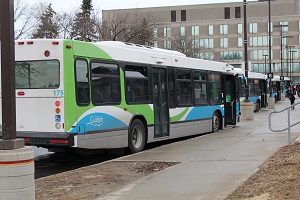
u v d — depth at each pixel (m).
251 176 7.74
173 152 11.55
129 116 11.81
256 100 33.38
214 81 17.38
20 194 5.06
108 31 35.12
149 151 11.91
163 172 8.62
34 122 10.01
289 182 6.78
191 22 102.31
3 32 5.07
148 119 12.73
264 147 11.63
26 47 10.11
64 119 9.73
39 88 9.96
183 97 14.87
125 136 11.65
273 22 104.25
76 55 10.03
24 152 5.11
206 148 12.08
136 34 35.75
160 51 14.00
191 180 7.73
